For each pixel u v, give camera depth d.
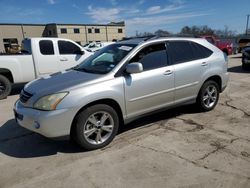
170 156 3.73
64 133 3.75
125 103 4.25
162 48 4.78
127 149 4.01
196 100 5.45
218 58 5.62
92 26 69.81
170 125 4.93
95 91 3.88
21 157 3.93
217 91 5.76
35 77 8.55
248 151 3.81
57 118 3.66
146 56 4.54
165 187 3.04
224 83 5.84
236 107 5.94
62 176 3.36
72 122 3.81
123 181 3.19
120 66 4.23
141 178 3.23
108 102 4.14
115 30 75.12
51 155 3.94
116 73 4.17
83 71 4.59
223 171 3.31
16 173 3.48
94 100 3.88
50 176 3.37
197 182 3.11
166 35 5.03
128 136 4.49
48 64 8.73
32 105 3.83
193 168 3.40
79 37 67.94
